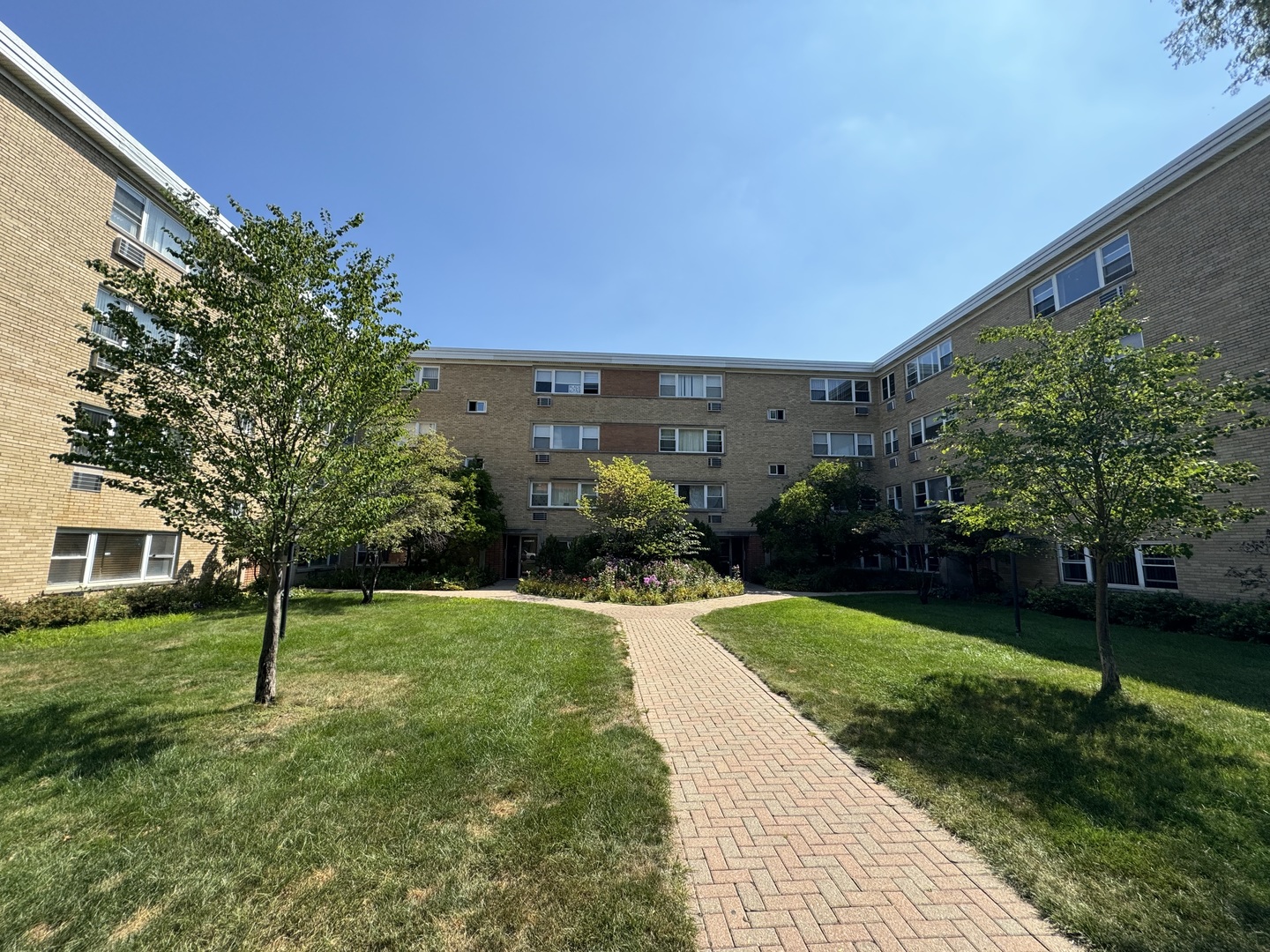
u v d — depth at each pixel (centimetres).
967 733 480
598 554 1858
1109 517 576
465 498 1894
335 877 279
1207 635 976
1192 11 473
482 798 360
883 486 2369
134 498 1256
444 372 2322
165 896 266
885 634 937
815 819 348
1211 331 1089
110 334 1170
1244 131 1027
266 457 523
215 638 884
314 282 543
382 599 1447
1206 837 322
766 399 2419
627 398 2369
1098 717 519
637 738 466
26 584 1043
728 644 848
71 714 523
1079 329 599
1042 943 245
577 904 261
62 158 1096
